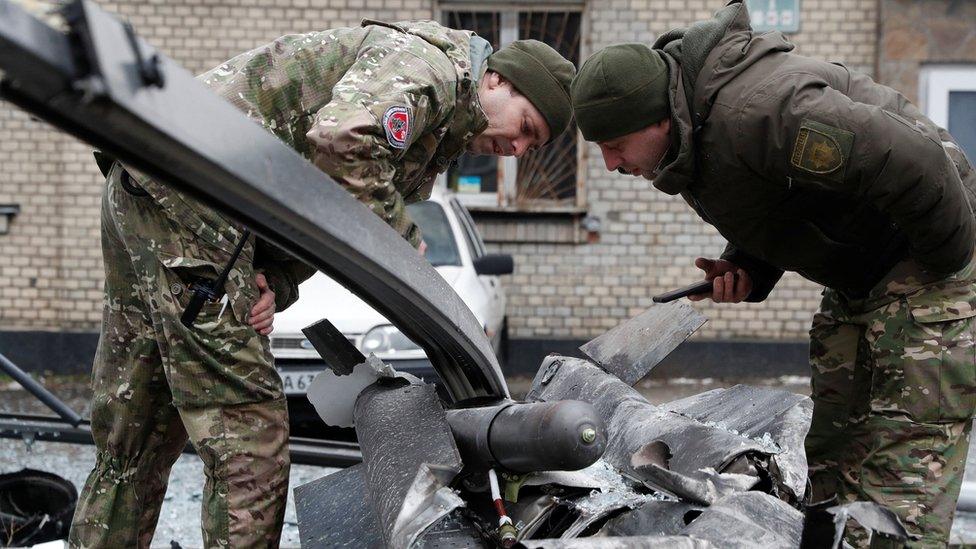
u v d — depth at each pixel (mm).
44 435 3850
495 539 1747
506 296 8945
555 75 2611
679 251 8836
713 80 2369
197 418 2275
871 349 2633
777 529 1613
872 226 2533
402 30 2432
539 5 8750
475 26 8852
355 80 2248
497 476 1829
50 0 1085
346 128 2141
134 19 8711
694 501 1699
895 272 2564
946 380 2490
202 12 8703
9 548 3096
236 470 2277
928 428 2500
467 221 7355
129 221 2271
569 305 8922
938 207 2307
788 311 8750
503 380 2236
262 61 2404
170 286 2242
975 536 4094
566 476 1895
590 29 8711
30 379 3820
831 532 1560
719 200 2518
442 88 2336
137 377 2461
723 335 8789
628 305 8891
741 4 2443
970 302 2520
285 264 2494
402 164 2439
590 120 2426
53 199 8781
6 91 1108
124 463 2531
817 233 2557
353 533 2121
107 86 1102
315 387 2381
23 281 8820
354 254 1702
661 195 8805
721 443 1877
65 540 3436
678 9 8641
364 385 2369
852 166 2262
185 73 1333
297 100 2414
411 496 1674
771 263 2713
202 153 1314
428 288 1955
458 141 2525
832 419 2924
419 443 1857
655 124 2436
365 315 5453
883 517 1541
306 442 3598
